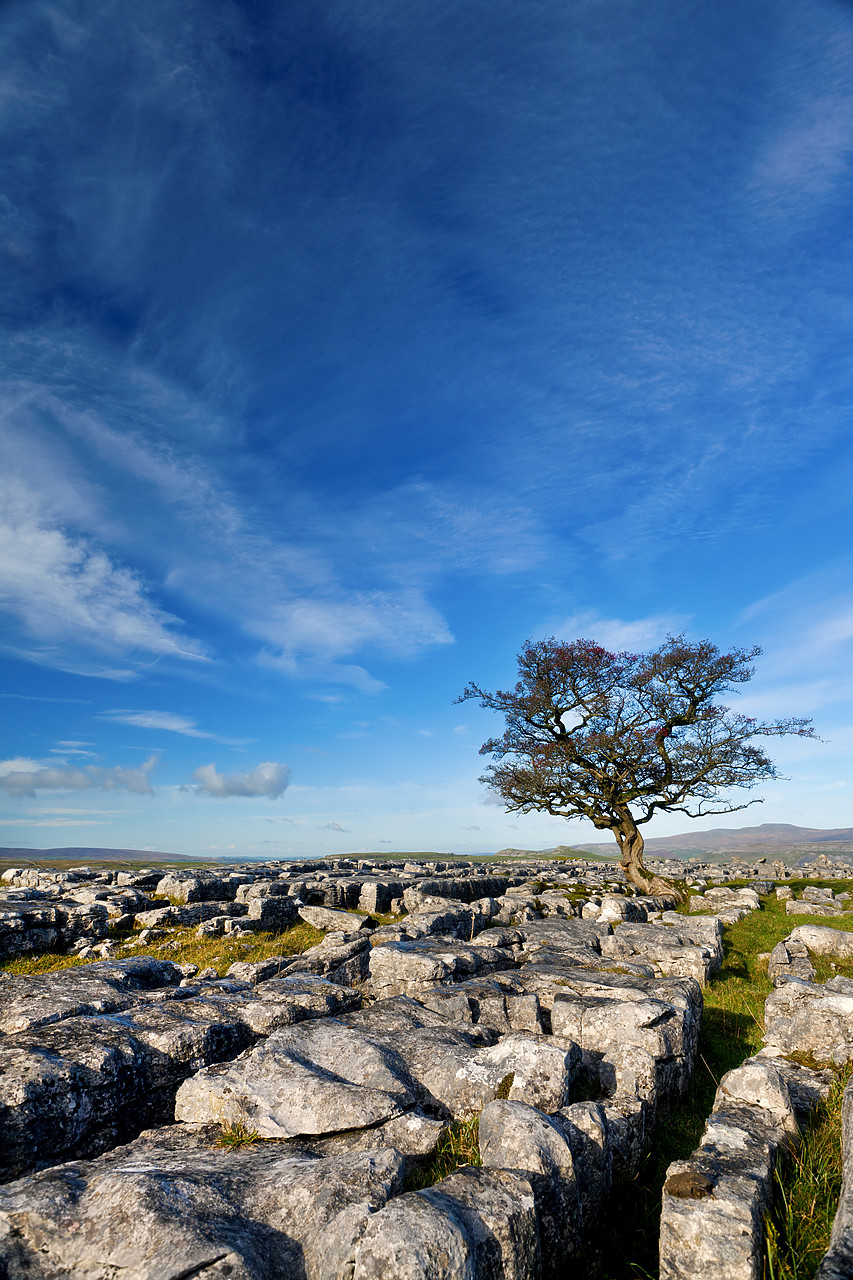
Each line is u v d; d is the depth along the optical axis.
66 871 28.69
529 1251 5.05
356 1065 7.84
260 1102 7.08
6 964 17.25
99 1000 9.55
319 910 22.47
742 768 33.19
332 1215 5.07
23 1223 4.98
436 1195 5.15
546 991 11.66
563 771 35.09
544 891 33.50
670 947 16.20
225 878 26.12
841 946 17.61
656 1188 7.15
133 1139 7.24
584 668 34.19
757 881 37.44
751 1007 13.82
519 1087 7.16
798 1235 5.66
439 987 11.33
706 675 33.41
